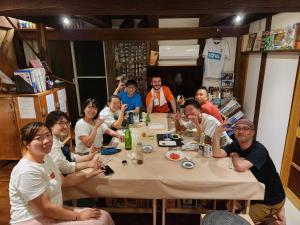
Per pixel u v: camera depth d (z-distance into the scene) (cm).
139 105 350
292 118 253
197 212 218
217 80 448
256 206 184
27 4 189
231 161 186
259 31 352
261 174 179
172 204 220
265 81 325
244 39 396
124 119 287
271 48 300
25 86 296
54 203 149
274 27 306
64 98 379
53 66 471
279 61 286
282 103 278
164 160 193
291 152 259
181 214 233
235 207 186
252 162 174
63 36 426
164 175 170
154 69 434
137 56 454
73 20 433
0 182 288
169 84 441
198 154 203
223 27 410
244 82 407
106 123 273
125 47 450
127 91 349
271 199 179
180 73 435
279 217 191
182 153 204
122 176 169
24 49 439
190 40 438
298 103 246
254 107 365
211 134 233
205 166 183
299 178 247
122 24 450
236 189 164
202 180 163
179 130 266
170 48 432
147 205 219
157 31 421
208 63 433
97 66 477
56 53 464
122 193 170
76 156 202
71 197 174
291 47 253
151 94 363
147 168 180
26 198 131
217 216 137
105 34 426
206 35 418
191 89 442
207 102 290
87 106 224
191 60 446
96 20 360
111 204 221
